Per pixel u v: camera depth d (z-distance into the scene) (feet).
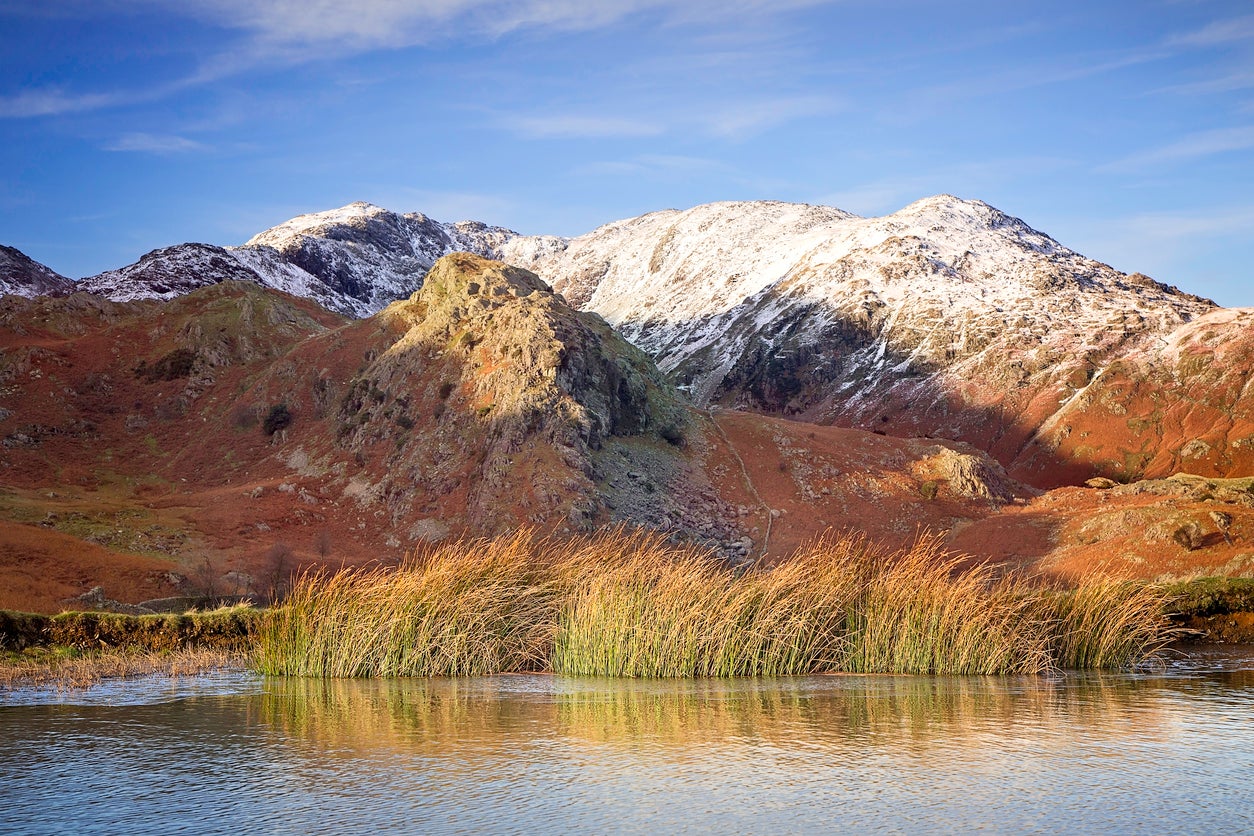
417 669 105.19
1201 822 51.88
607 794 56.54
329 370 418.10
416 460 348.38
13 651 112.98
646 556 116.26
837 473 395.14
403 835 49.67
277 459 379.76
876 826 51.24
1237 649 130.52
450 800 55.47
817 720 77.66
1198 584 143.33
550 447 338.34
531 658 109.19
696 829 50.67
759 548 334.03
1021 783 59.11
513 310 390.83
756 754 66.33
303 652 105.50
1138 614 118.21
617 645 104.63
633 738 70.85
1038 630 111.65
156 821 51.90
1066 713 80.89
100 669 106.52
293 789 57.62
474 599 108.99
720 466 394.32
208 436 406.21
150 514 308.40
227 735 72.13
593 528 304.09
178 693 92.22
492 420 349.41
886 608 109.29
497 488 322.14
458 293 425.69
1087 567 284.00
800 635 107.76
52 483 364.38
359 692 92.48
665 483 364.58
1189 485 375.86
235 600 221.05
